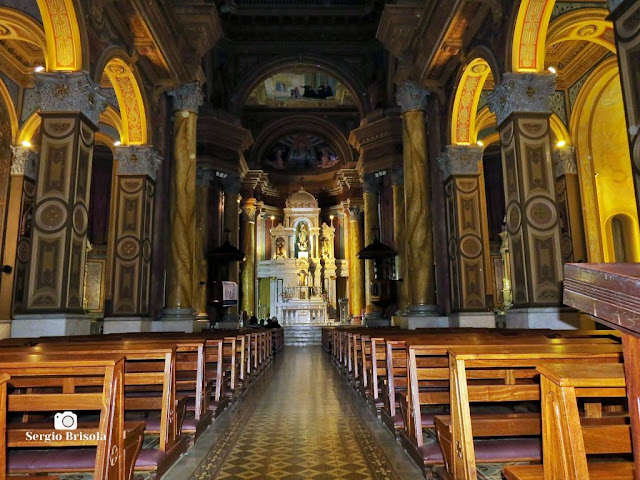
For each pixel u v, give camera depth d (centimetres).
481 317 1092
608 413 360
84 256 777
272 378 968
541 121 816
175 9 1193
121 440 280
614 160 1438
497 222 2298
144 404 402
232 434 499
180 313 1130
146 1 909
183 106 1209
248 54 2022
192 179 1201
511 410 516
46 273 718
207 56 1814
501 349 306
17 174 1294
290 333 2445
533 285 774
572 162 1423
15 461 296
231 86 1992
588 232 1393
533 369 372
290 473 374
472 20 967
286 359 1431
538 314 763
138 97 1055
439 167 1220
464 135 1152
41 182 736
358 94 2033
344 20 2005
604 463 200
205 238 1792
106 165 2295
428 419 416
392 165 1827
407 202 1223
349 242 2511
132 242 1055
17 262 1268
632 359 138
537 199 798
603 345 328
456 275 1129
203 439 479
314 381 918
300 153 2958
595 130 1434
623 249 1466
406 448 425
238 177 1998
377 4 1936
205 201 1814
